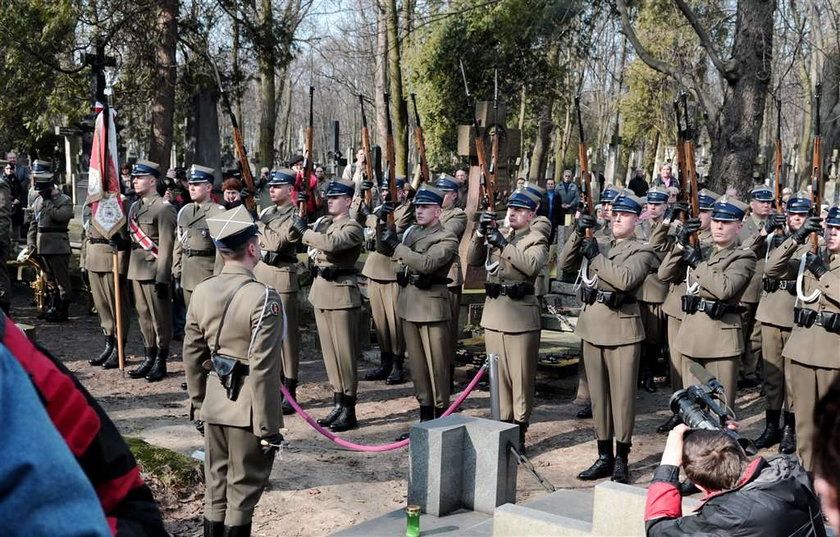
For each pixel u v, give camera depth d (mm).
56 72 16625
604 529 4484
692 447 3346
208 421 4930
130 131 19578
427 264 7605
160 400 8766
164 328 9484
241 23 17125
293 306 8531
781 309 7992
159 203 9359
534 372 7434
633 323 6883
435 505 5570
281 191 8453
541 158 26984
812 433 1574
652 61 14445
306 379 9898
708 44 13688
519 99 27422
